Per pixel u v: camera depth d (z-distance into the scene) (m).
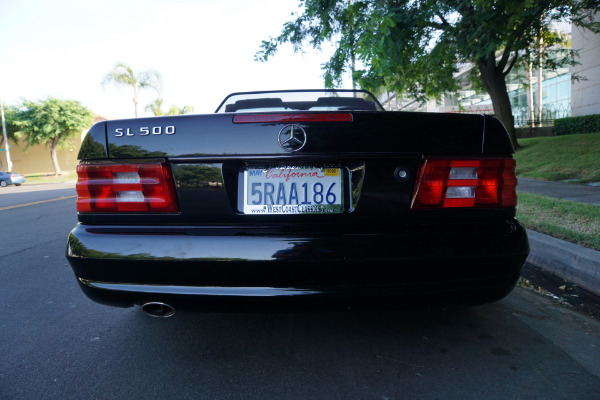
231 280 1.60
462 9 7.16
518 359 1.90
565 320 2.32
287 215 1.65
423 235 1.62
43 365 1.95
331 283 1.59
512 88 30.27
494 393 1.63
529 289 2.83
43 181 29.20
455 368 1.82
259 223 1.66
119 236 1.66
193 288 1.61
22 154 41.81
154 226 1.68
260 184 1.67
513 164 1.75
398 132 1.67
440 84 12.18
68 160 42.50
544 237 3.49
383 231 1.62
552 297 2.68
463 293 1.65
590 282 2.81
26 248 4.70
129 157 1.69
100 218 1.72
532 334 2.15
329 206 1.66
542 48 11.96
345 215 1.65
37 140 33.03
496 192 1.71
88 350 2.09
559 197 5.79
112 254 1.63
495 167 1.72
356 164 1.67
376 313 2.44
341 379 1.75
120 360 1.98
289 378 1.77
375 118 1.66
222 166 1.66
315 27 8.59
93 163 1.71
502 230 1.69
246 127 1.65
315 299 1.58
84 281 1.71
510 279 1.71
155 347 2.11
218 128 1.66
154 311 1.72
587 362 1.86
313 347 2.04
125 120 1.73
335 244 1.58
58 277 3.47
